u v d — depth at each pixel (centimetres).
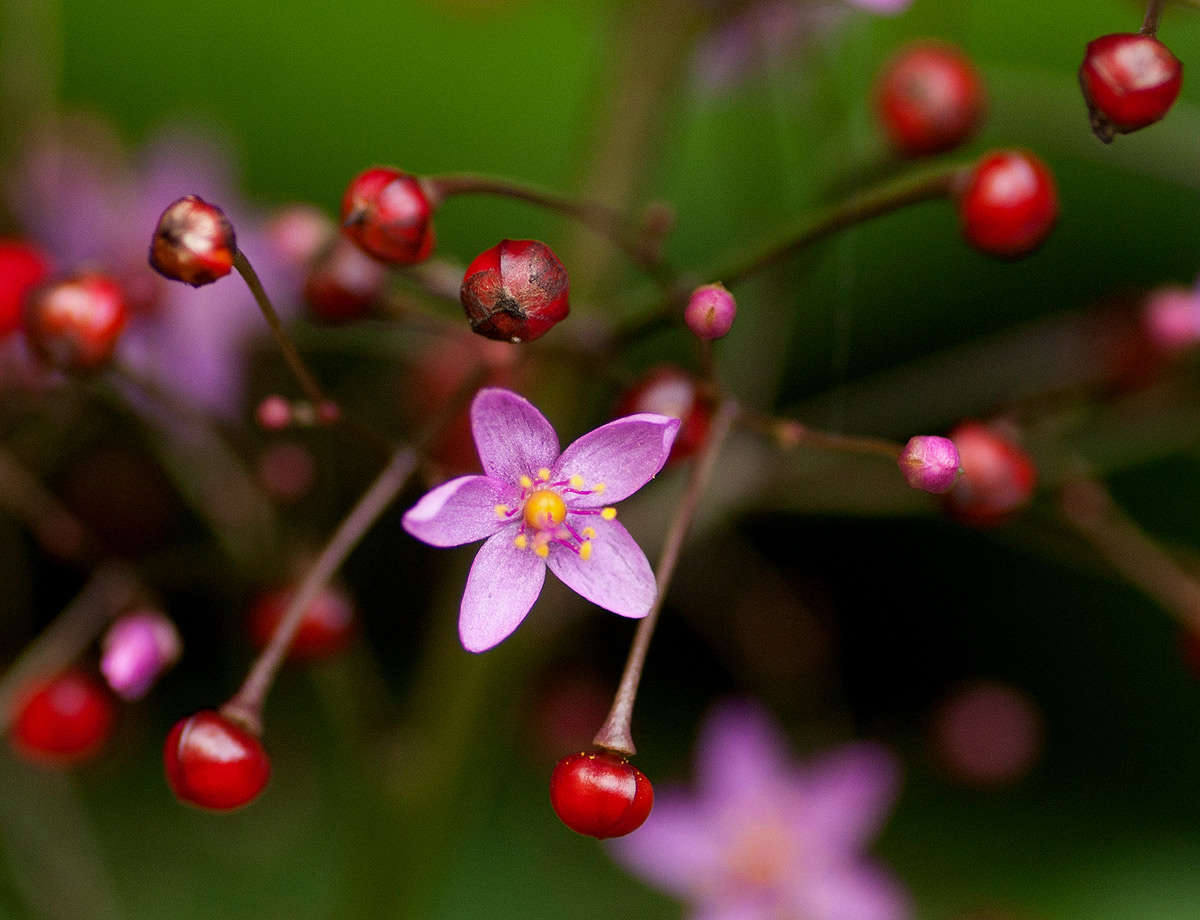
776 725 28
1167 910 28
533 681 27
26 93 26
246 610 26
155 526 26
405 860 26
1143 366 25
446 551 27
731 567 27
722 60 26
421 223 22
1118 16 28
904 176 25
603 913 28
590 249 26
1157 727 30
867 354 29
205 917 28
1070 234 28
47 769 26
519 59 30
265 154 30
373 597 29
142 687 24
